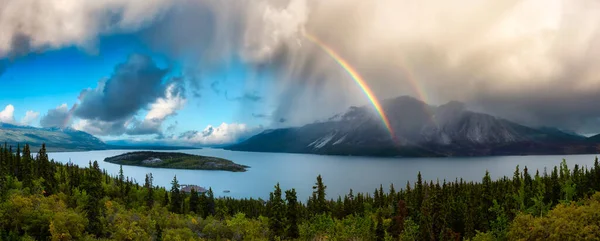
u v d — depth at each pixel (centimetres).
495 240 5594
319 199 12712
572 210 4519
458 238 8456
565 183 10981
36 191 7412
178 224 6022
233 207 15325
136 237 4550
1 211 3875
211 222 6369
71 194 9419
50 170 14025
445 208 10269
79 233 4044
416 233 8388
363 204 14688
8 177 8769
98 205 5222
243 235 5709
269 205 14075
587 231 4069
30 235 3762
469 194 12356
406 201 12719
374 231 7531
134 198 13388
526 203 10581
